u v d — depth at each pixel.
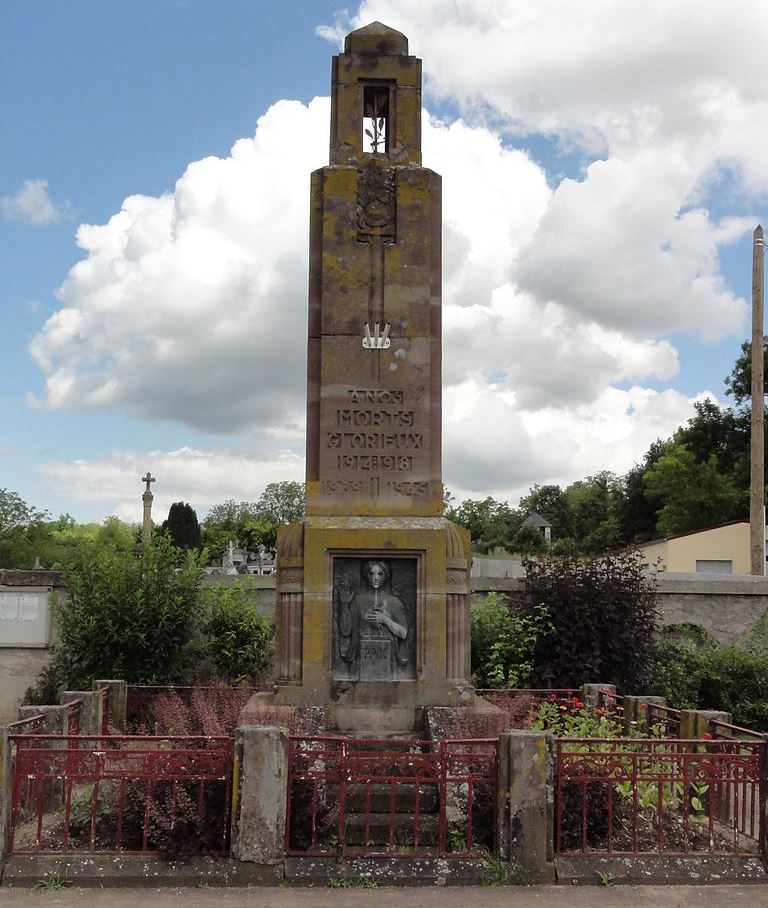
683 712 9.77
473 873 7.06
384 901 6.60
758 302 23.70
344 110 10.28
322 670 9.22
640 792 8.40
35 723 8.31
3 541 54.28
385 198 10.07
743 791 7.95
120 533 61.84
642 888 7.01
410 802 7.93
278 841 7.02
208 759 7.23
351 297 9.88
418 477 9.70
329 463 9.67
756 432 23.47
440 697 9.23
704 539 39.88
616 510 71.88
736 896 6.87
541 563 14.72
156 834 7.19
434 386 9.86
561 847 7.49
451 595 9.47
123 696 11.73
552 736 7.36
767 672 14.26
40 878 6.87
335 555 9.42
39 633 14.98
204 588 14.87
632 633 13.79
